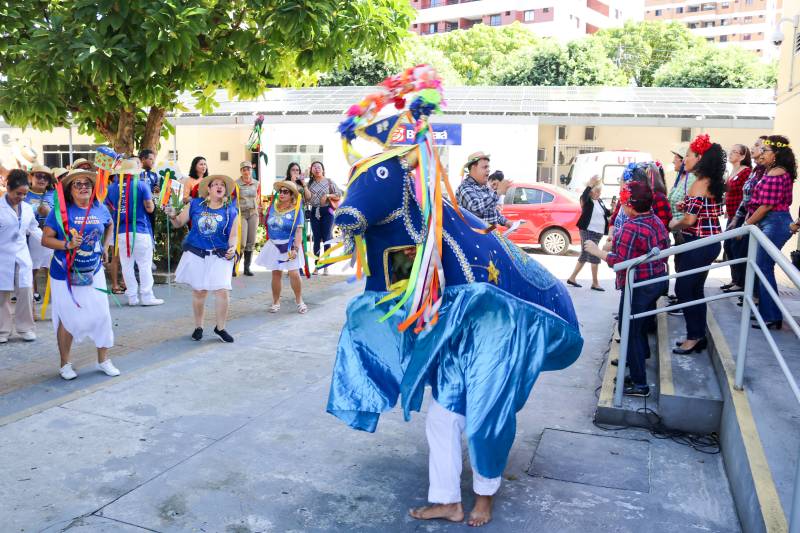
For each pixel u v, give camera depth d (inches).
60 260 215.9
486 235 145.5
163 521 137.8
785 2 430.9
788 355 196.1
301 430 184.9
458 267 137.3
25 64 325.4
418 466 164.7
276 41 345.7
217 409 199.2
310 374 232.8
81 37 307.6
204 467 161.9
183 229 423.2
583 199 393.7
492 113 840.3
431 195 132.2
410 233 136.3
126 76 303.0
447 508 139.6
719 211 223.9
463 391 135.4
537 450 172.7
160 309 334.3
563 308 155.6
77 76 349.7
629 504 145.6
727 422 165.3
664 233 196.2
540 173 1044.5
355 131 136.2
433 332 135.3
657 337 242.1
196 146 987.9
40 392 212.1
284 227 319.6
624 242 194.2
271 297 367.6
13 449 170.1
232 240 269.3
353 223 130.1
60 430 182.2
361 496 149.6
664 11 4566.9
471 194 279.3
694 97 921.5
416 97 130.6
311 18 329.4
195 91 426.0
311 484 154.7
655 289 191.8
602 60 1459.2
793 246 387.2
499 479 137.0
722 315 247.8
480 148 845.8
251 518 139.8
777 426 147.7
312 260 442.6
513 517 140.8
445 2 2763.3
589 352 261.0
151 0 308.0
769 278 224.5
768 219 231.3
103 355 228.2
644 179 241.6
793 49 398.6
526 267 151.3
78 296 217.9
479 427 131.7
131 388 216.4
